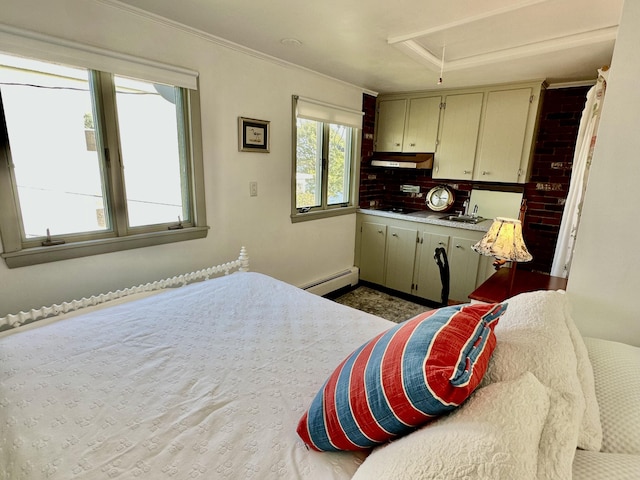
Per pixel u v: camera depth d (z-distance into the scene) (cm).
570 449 60
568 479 55
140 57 192
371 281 400
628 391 90
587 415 79
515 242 172
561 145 312
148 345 134
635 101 110
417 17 187
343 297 372
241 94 251
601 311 127
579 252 127
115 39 182
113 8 179
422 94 359
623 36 108
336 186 371
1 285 164
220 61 234
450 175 353
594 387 89
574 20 186
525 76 286
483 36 213
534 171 329
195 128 226
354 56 253
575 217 227
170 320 155
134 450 86
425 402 64
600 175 119
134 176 206
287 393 110
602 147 117
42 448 85
